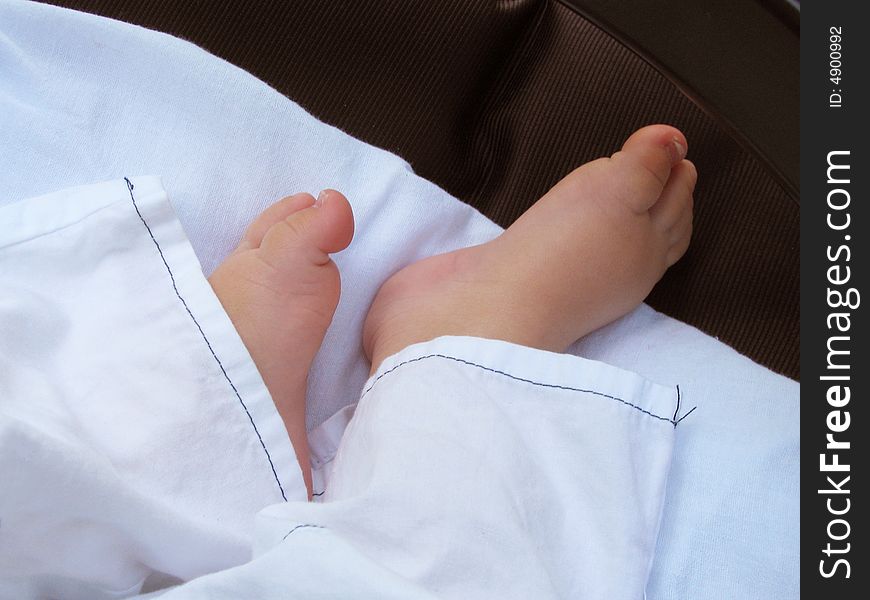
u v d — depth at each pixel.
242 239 0.58
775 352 0.60
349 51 0.62
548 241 0.59
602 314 0.59
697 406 0.57
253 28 0.62
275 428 0.54
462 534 0.51
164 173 0.58
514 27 0.62
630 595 0.52
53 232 0.55
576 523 0.53
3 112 0.58
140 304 0.54
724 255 0.61
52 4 0.61
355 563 0.48
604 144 0.62
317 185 0.60
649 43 0.50
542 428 0.54
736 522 0.55
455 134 0.62
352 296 0.60
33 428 0.49
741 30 0.50
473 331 0.58
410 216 0.60
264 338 0.56
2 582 0.50
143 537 0.51
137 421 0.53
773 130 0.50
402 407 0.53
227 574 0.49
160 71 0.59
